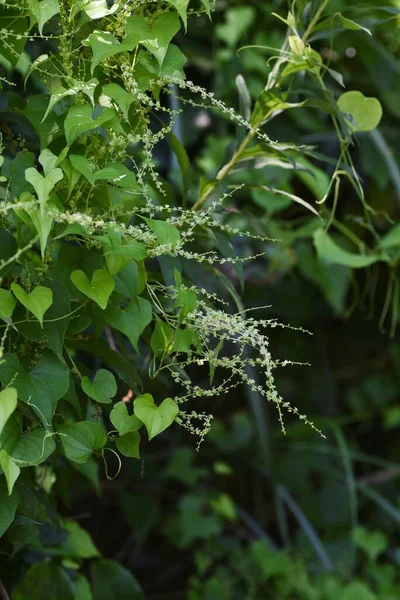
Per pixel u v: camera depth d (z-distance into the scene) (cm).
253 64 239
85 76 131
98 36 127
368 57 243
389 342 286
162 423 126
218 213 154
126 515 254
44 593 150
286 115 240
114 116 127
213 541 266
